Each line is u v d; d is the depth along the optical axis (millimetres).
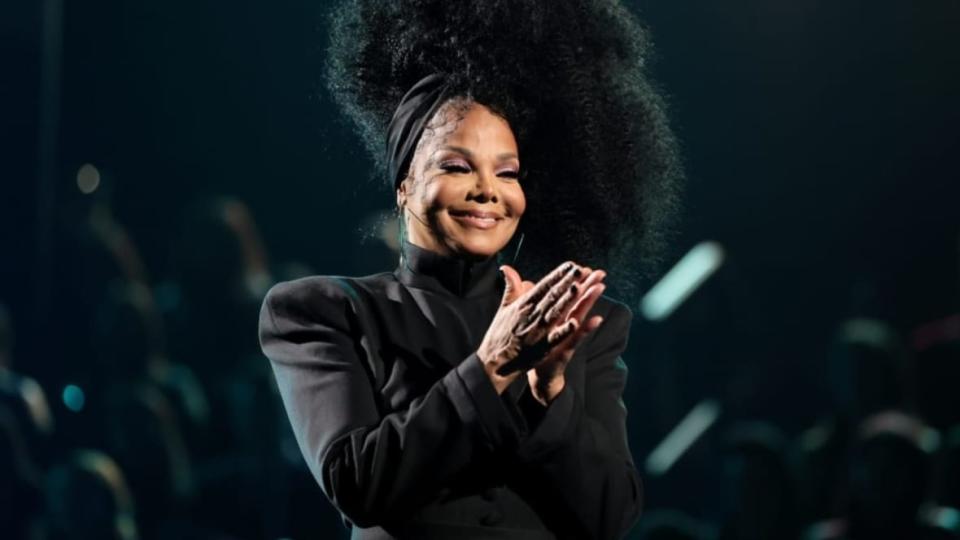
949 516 17234
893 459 17125
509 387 7660
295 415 7621
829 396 23797
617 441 7789
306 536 17922
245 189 26297
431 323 7777
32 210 23328
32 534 18062
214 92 25922
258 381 19000
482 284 7949
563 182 8500
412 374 7664
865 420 18703
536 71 8250
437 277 7879
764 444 17234
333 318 7758
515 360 7184
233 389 20031
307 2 26188
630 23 8656
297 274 22688
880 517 17156
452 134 7672
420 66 8164
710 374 21922
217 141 26047
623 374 8094
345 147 9148
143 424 18953
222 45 25906
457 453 7172
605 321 8117
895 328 26500
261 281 22000
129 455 18891
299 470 18250
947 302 26734
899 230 27703
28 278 23188
